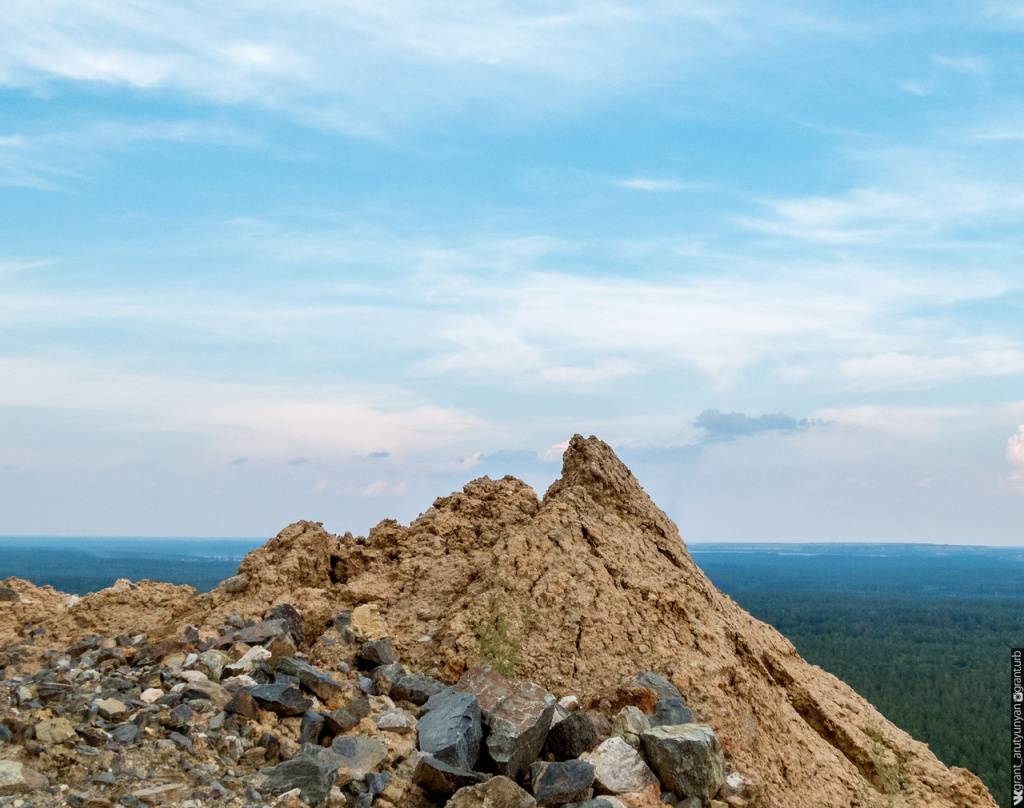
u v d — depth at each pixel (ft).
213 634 13.51
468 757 11.35
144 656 12.63
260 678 12.44
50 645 13.73
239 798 10.09
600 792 11.55
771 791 12.61
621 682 13.47
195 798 9.90
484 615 14.15
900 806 14.19
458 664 13.46
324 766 10.58
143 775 10.07
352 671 13.46
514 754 11.48
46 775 9.73
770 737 13.94
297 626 13.98
